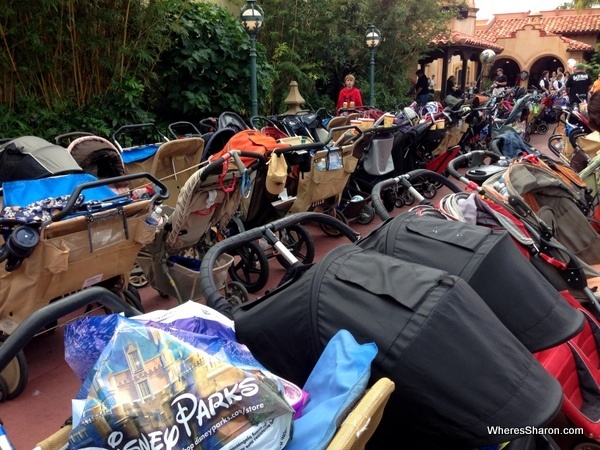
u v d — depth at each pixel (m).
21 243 2.82
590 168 4.22
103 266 3.38
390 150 6.46
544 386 1.51
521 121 13.18
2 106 6.52
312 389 1.48
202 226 4.16
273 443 1.21
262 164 4.32
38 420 3.07
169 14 8.29
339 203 6.40
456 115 8.12
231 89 9.26
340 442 1.22
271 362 1.75
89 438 1.17
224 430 1.18
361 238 2.52
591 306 2.85
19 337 1.33
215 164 3.79
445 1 16.47
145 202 3.42
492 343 1.54
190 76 8.81
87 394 1.26
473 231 2.12
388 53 14.66
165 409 1.19
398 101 14.98
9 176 3.99
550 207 3.59
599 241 3.60
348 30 13.77
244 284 4.79
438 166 8.16
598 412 2.36
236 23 9.05
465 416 1.45
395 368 1.49
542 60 28.88
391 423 1.60
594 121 5.10
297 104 10.51
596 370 2.48
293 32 11.70
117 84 7.54
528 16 31.39
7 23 6.50
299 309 1.70
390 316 1.56
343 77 14.23
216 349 1.34
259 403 1.21
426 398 1.47
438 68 26.06
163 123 8.74
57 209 3.14
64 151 4.12
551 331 1.90
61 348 3.83
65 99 7.22
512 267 1.99
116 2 7.32
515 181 3.22
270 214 4.96
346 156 5.79
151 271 4.20
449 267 1.98
